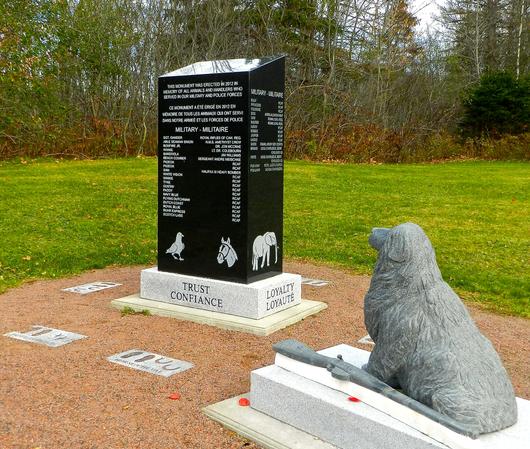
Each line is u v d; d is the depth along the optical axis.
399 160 33.84
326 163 29.95
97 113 31.19
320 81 36.28
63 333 7.09
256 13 35.66
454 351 4.00
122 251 11.96
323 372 4.71
